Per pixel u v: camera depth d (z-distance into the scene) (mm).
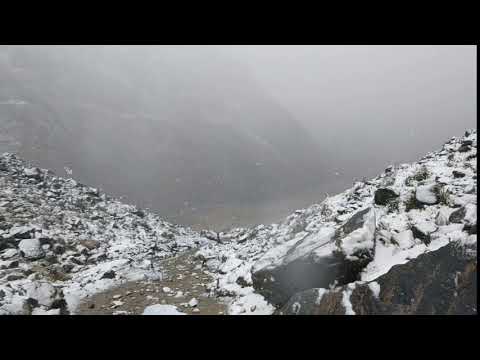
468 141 11273
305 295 6809
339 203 12477
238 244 15586
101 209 22906
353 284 6480
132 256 14797
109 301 9500
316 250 7668
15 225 14812
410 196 8625
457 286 5699
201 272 12398
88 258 14203
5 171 22047
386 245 7523
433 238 6926
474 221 6430
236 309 8109
